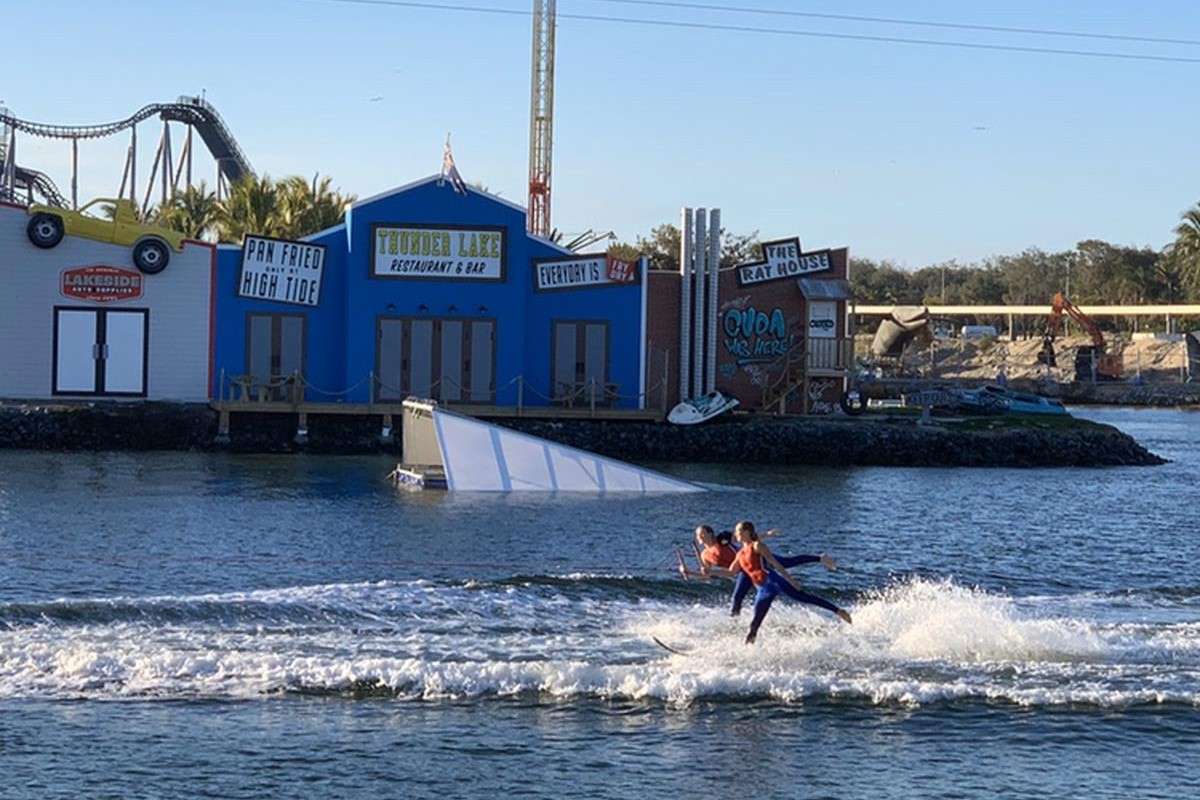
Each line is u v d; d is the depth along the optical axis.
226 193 112.75
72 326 54.69
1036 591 26.78
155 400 54.47
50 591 23.94
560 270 57.75
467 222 56.31
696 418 55.53
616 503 39.16
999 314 179.00
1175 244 147.88
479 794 14.97
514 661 19.47
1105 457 59.44
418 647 20.08
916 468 54.75
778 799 15.06
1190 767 16.23
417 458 43.84
